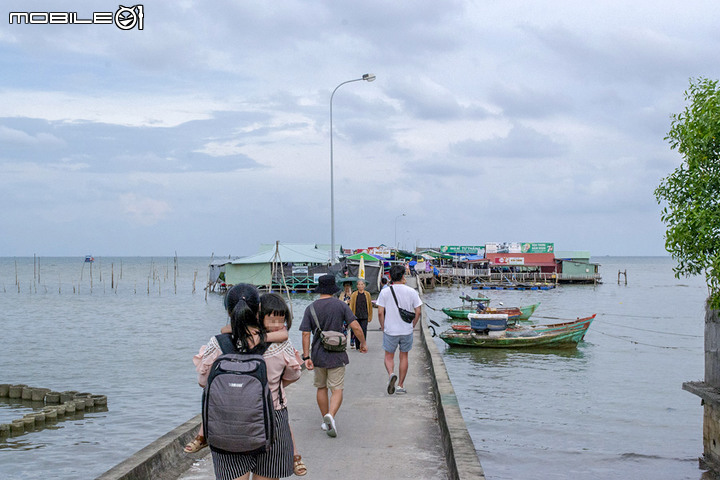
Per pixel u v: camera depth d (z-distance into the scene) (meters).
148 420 15.53
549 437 13.76
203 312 47.47
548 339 27.03
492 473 11.35
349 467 6.40
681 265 8.65
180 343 29.69
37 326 37.31
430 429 7.91
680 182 8.51
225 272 61.12
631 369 22.78
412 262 79.81
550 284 77.94
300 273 58.25
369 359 14.03
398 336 9.91
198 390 19.08
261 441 3.71
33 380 20.84
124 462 5.52
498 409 16.39
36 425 15.15
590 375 21.50
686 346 29.02
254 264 58.16
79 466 12.20
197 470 6.29
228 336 3.96
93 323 39.16
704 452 10.63
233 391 3.70
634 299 62.41
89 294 69.44
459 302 57.09
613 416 15.62
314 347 7.68
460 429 6.66
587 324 27.20
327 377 7.71
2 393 18.58
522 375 21.52
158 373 21.98
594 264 87.12
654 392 18.58
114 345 28.98
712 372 9.89
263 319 4.02
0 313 46.22
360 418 8.48
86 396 17.39
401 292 9.95
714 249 8.23
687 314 45.88
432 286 77.12
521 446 13.06
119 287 84.81
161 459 5.94
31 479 11.48
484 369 22.78
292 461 4.16
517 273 83.69
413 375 11.90
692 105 8.46
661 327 37.34
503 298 62.97
